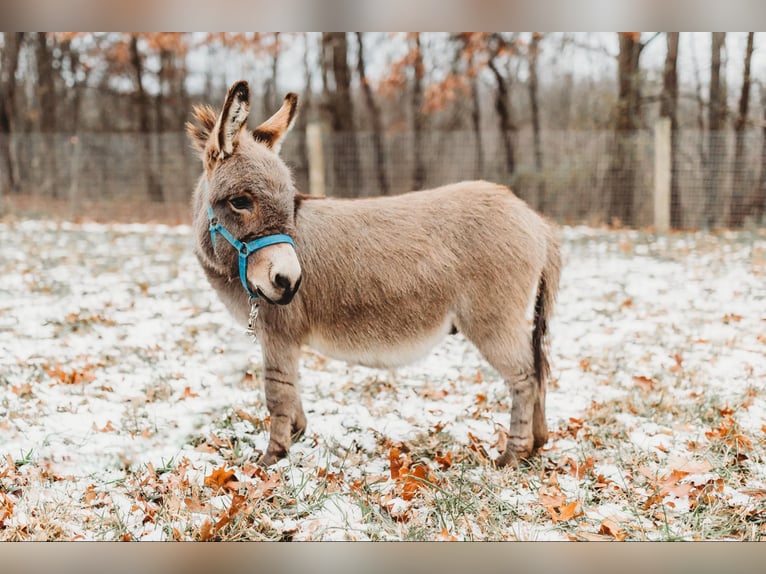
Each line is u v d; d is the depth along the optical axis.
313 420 4.08
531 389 3.52
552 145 13.99
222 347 5.32
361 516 2.99
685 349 5.30
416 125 16.20
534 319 3.67
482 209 3.54
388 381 4.77
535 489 3.23
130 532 2.79
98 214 12.71
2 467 3.31
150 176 14.74
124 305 6.46
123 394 4.31
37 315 5.98
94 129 19.20
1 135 13.80
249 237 3.07
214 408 4.16
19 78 17.52
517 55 14.70
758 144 11.60
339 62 15.27
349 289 3.43
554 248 3.66
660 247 9.38
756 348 5.32
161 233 10.38
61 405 4.09
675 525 2.86
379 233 3.47
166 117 18.86
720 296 6.90
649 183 11.80
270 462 3.48
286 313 3.40
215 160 3.16
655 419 4.02
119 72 17.47
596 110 14.64
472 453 3.62
